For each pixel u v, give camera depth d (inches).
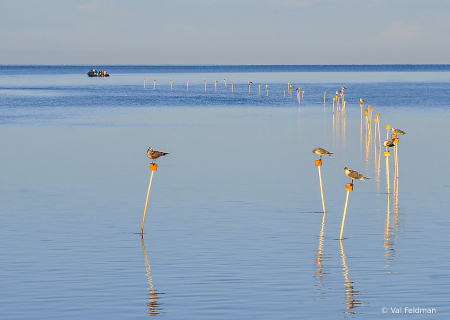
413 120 2859.3
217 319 692.1
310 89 6200.8
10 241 987.9
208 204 1246.3
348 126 2679.6
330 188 1392.7
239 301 740.7
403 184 1432.1
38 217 1140.5
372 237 1010.1
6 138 2250.2
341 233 997.2
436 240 986.1
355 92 5418.3
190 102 4284.0
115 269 854.5
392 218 1131.9
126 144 2094.0
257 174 1557.6
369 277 820.0
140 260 893.2
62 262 882.1
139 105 3961.6
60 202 1259.2
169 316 699.4
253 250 940.0
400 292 766.5
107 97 4805.6
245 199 1288.1
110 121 2883.9
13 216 1146.7
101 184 1437.0
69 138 2250.2
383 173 1568.7
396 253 921.5
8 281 806.5
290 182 1457.9
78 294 762.2
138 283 799.7
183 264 874.8
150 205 1237.1
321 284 794.2
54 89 6127.0
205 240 995.9
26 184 1434.5
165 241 989.2
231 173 1571.1
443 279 807.7
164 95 5167.3
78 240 994.1
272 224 1095.0
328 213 1175.6
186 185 1427.2
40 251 935.7
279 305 729.0
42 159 1788.9
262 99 4655.5
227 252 930.7
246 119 3004.4
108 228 1068.5
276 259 897.5
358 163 1721.2
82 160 1770.4
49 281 806.5
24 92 5487.2
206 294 763.4
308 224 1096.2
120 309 719.1
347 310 714.2
